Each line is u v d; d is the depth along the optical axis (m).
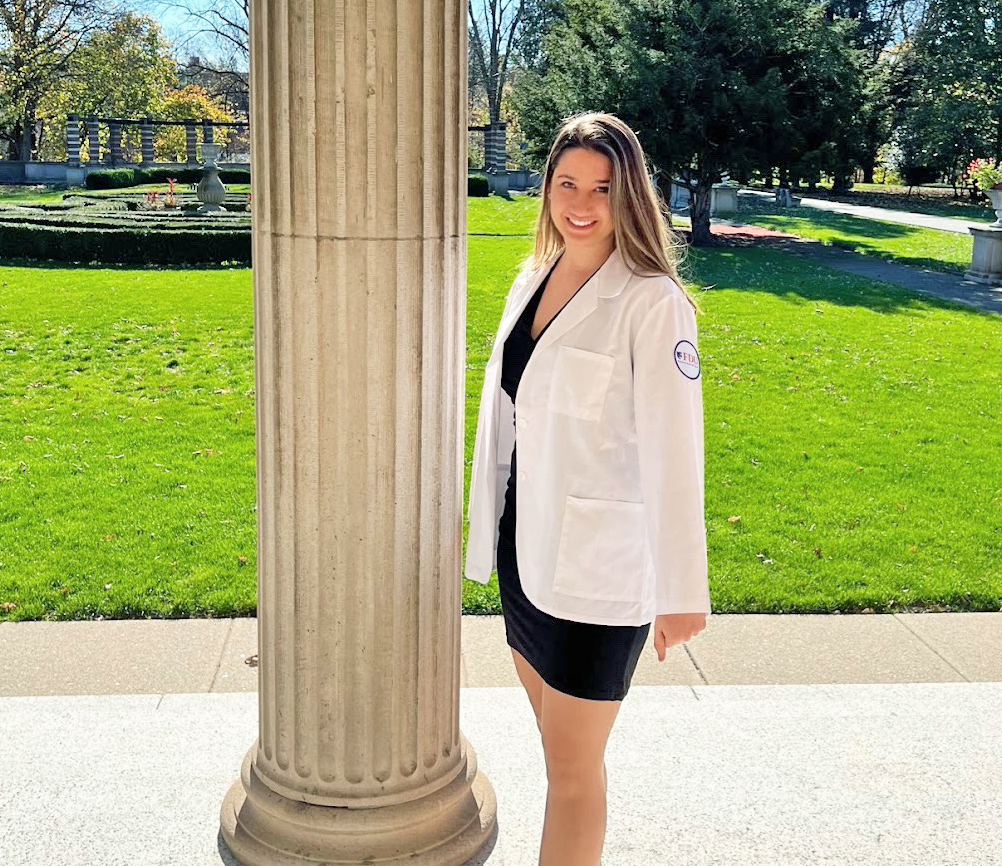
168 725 3.31
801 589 5.15
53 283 14.67
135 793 2.93
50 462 7.08
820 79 20.55
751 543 5.80
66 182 37.19
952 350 11.37
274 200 2.21
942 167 30.80
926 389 9.62
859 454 7.60
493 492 2.52
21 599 4.88
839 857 2.72
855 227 24.73
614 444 2.24
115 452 7.36
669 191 22.06
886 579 5.30
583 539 2.25
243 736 3.25
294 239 2.21
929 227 25.08
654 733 3.32
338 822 2.53
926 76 29.23
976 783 3.07
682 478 2.17
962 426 8.45
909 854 2.74
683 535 2.17
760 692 3.71
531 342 2.39
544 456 2.29
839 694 3.69
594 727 2.32
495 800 2.88
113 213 20.42
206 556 5.45
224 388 9.26
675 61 20.06
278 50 2.13
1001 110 27.06
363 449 2.31
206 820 2.81
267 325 2.29
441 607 2.54
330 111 2.13
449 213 2.30
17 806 2.86
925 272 17.66
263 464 2.41
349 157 2.16
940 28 28.69
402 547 2.41
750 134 20.42
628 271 2.24
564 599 2.26
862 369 10.38
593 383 2.22
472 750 2.88
